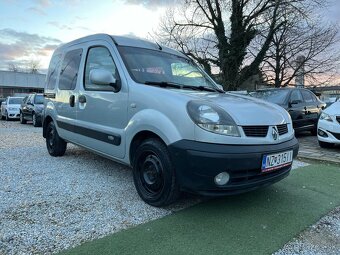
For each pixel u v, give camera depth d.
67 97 5.23
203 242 2.79
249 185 3.18
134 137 3.71
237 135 3.12
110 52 4.30
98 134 4.36
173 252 2.61
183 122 3.15
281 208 3.60
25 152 6.59
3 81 59.97
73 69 5.21
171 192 3.31
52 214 3.31
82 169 5.11
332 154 6.88
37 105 14.81
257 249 2.69
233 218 3.30
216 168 2.99
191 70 4.76
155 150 3.40
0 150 6.84
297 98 9.72
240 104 3.50
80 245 2.70
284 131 3.63
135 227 3.05
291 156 3.61
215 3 20.62
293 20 20.16
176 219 3.25
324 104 11.02
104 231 2.96
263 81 21.77
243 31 20.48
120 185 4.29
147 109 3.55
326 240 2.90
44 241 2.76
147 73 4.08
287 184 4.51
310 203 3.78
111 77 3.97
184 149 3.08
